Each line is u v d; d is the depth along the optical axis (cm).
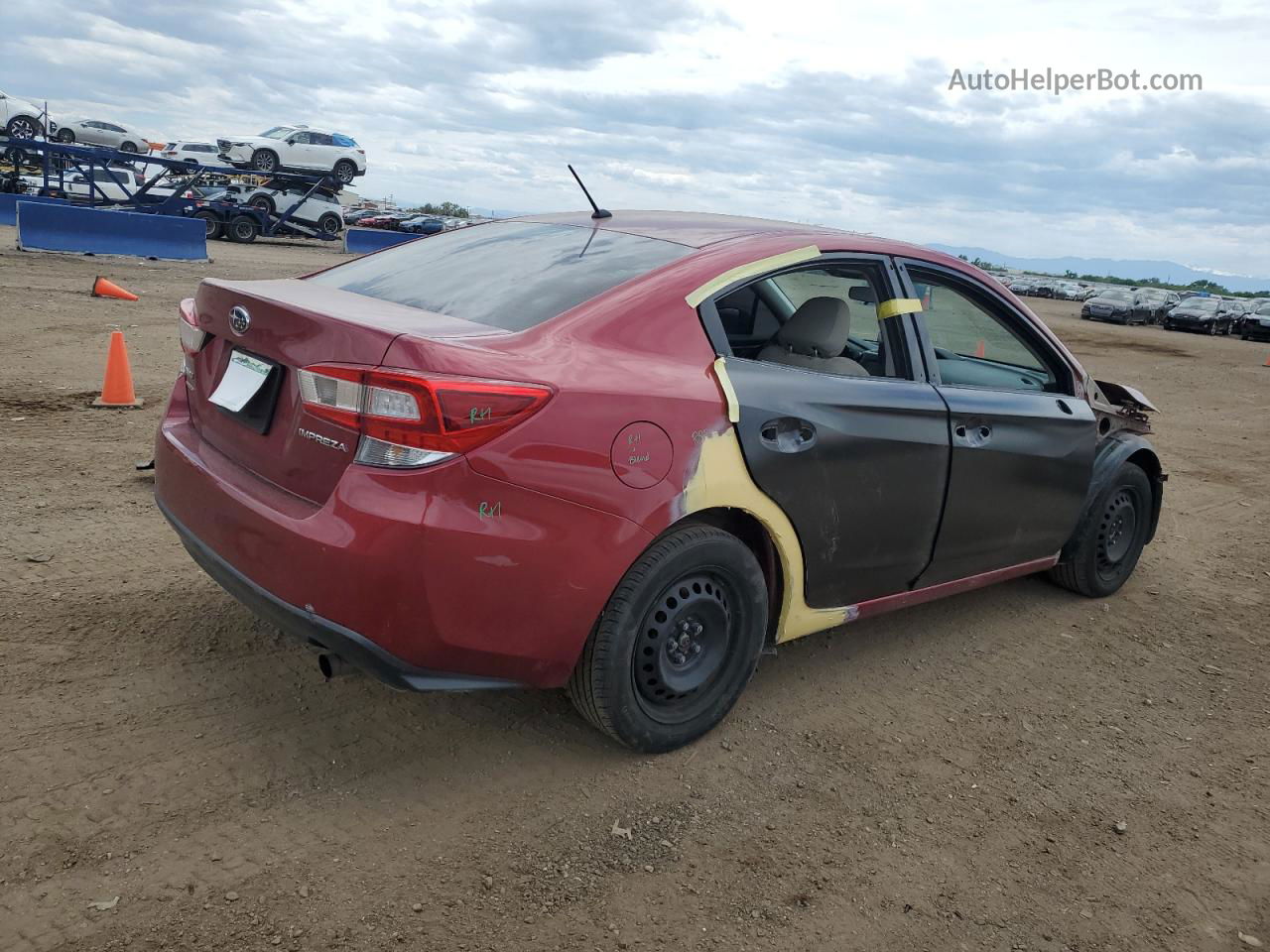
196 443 305
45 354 877
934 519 363
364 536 236
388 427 237
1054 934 245
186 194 3169
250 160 3219
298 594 248
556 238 348
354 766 285
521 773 290
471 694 332
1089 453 438
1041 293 6700
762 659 386
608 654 276
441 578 240
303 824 256
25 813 247
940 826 286
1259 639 460
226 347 301
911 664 397
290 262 2469
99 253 2059
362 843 251
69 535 439
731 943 230
